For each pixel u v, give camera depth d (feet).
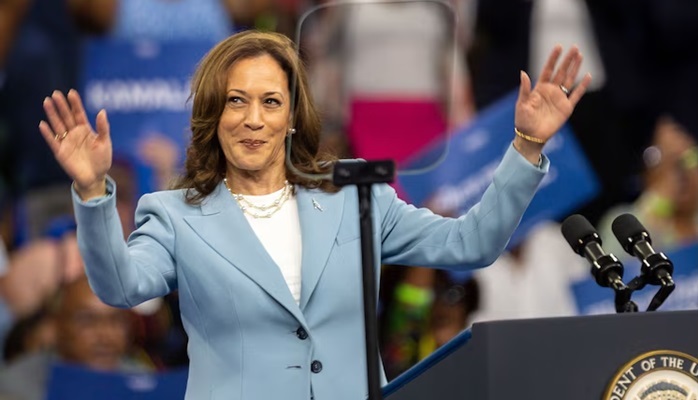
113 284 34.40
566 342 28.84
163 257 36.47
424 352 69.05
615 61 73.56
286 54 36.78
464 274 69.97
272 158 37.22
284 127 36.52
